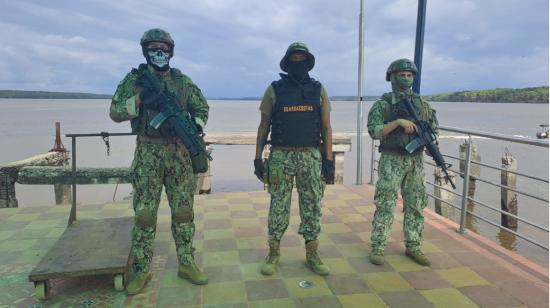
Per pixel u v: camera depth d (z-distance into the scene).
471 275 3.32
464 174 4.25
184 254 3.23
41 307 2.84
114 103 2.85
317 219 3.37
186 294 3.02
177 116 2.87
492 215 10.44
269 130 3.42
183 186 3.12
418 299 2.95
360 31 6.28
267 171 3.30
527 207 10.95
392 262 3.60
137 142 3.06
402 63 3.34
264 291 3.07
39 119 60.75
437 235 4.24
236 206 5.38
